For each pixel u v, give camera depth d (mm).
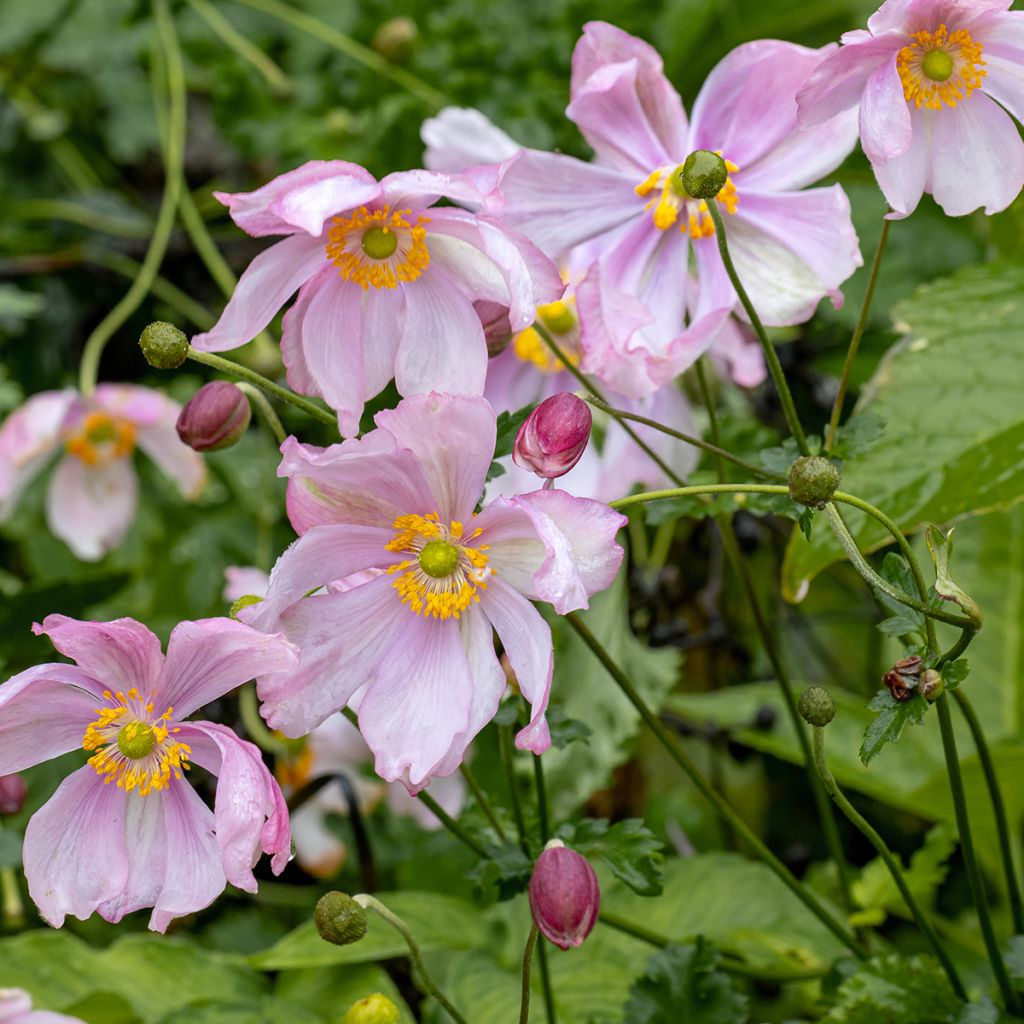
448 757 539
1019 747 647
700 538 766
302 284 561
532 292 533
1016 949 589
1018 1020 591
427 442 535
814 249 592
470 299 561
